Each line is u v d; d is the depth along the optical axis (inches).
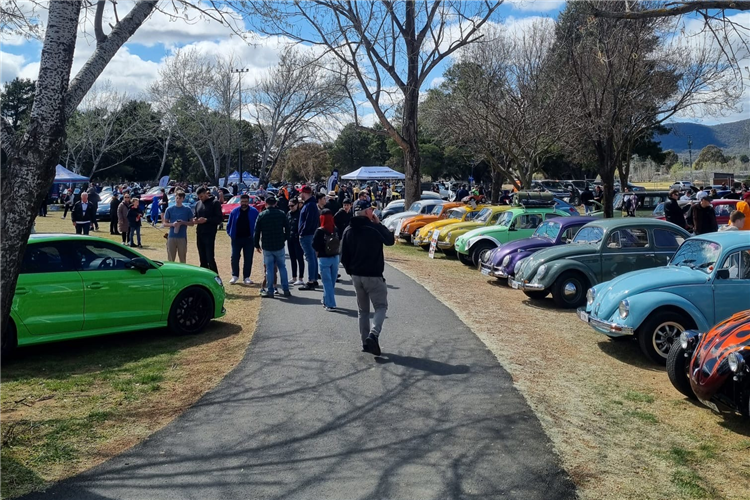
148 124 2400.3
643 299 326.3
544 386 276.2
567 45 844.0
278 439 214.2
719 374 229.6
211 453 203.2
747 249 332.8
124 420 232.2
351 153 3063.5
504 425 227.8
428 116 1201.4
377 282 314.8
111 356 323.3
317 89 1870.1
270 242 476.1
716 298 325.4
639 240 478.3
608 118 749.3
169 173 3048.7
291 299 474.9
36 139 189.3
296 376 284.4
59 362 312.5
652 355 325.7
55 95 192.2
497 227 709.9
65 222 1270.9
